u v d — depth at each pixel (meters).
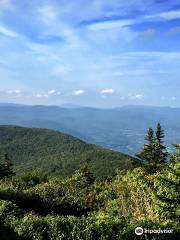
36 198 21.62
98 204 22.62
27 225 14.77
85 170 48.25
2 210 16.45
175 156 20.33
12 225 14.97
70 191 24.70
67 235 14.48
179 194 18.77
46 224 14.88
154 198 19.20
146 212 18.80
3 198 20.81
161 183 19.88
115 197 24.78
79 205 21.91
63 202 21.64
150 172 50.41
